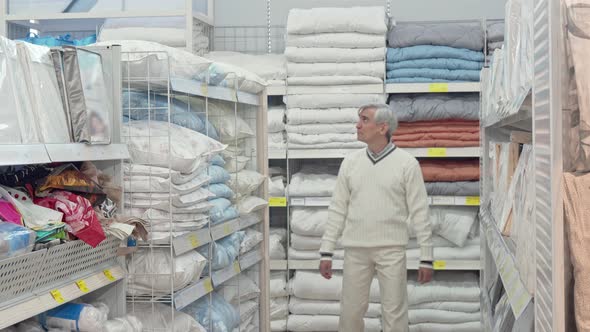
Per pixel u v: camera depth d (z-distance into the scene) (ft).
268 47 17.69
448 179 15.71
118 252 8.36
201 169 9.74
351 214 13.24
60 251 6.98
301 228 16.01
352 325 13.61
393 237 12.96
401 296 13.05
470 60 15.44
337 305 16.21
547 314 4.34
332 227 13.70
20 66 7.10
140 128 9.20
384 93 15.67
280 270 16.72
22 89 6.98
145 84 9.40
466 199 15.67
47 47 7.57
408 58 15.57
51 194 7.48
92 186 7.92
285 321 16.49
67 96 7.52
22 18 15.26
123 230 7.95
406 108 15.53
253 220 12.92
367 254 13.19
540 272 4.63
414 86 15.52
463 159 16.31
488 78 10.68
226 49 17.78
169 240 8.80
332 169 17.07
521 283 5.55
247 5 17.67
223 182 11.47
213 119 12.03
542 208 4.52
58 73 7.54
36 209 7.09
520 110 5.48
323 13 15.65
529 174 5.48
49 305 6.59
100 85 7.95
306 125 15.90
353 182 13.24
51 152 6.81
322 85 15.83
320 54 15.61
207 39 16.74
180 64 9.63
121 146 8.40
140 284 8.90
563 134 4.15
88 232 7.32
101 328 7.54
